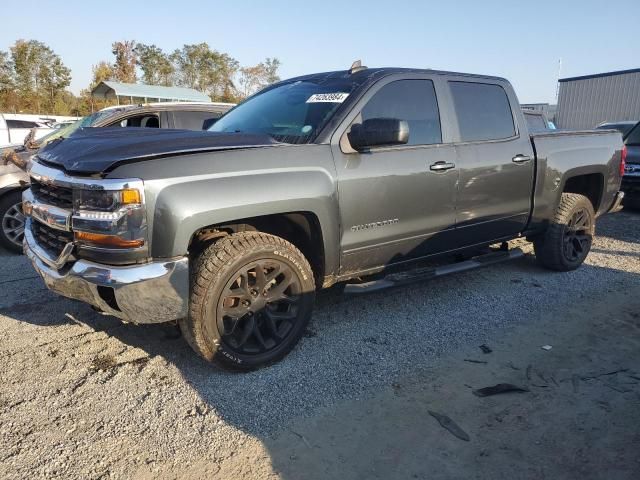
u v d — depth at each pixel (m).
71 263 2.96
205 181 2.93
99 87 22.59
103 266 2.81
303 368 3.42
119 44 53.75
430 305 4.54
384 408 2.98
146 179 2.76
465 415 2.91
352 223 3.58
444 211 4.13
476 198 4.34
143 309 2.85
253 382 3.24
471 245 4.53
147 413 2.91
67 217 2.90
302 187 3.26
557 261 5.31
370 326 4.09
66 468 2.47
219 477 2.42
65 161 3.03
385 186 3.69
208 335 3.10
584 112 27.75
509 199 4.64
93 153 2.94
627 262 5.89
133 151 2.88
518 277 5.31
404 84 3.97
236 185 3.02
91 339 3.82
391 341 3.83
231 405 2.99
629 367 3.46
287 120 3.83
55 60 52.84
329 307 4.47
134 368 3.40
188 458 2.55
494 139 4.52
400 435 2.74
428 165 3.94
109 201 2.72
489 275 5.38
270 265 3.29
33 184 3.49
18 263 5.84
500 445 2.66
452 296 4.76
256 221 3.45
